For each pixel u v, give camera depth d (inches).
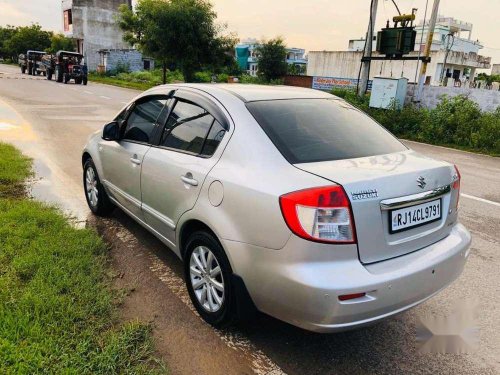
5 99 685.3
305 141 112.9
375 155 116.1
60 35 2410.2
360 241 94.0
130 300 130.6
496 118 513.3
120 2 2306.8
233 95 127.0
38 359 95.5
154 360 103.5
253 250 100.3
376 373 106.0
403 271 97.9
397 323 128.1
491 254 182.1
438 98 583.8
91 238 162.1
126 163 159.3
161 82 1464.1
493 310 137.6
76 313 113.6
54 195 220.4
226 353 109.8
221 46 1214.3
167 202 133.1
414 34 558.9
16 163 265.1
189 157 126.5
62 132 417.4
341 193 92.0
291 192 94.1
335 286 89.4
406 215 102.6
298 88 154.1
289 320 98.4
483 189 295.0
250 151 109.7
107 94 943.0
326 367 107.1
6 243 149.2
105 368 96.4
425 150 460.8
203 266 120.3
